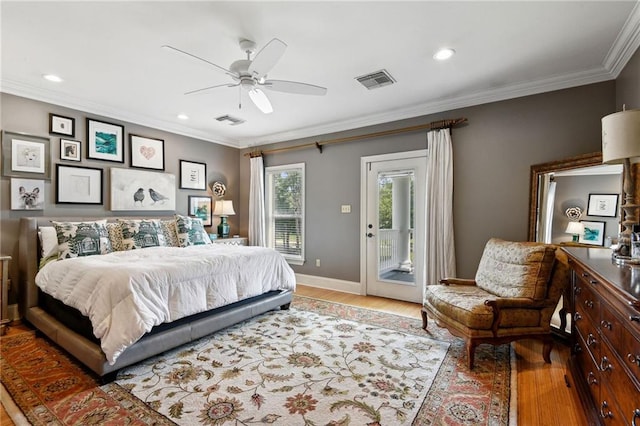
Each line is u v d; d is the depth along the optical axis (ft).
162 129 15.07
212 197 17.44
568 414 5.83
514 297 7.96
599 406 4.78
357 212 14.69
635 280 4.09
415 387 6.71
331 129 15.30
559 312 9.07
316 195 15.99
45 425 5.50
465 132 11.71
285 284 11.71
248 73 7.84
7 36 7.59
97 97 11.77
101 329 6.81
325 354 8.25
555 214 9.58
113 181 13.17
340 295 14.35
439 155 11.94
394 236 13.67
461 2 6.40
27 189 10.91
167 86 10.71
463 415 5.77
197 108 13.00
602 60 8.76
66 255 10.18
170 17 6.87
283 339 9.21
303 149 16.43
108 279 7.26
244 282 10.16
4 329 9.54
